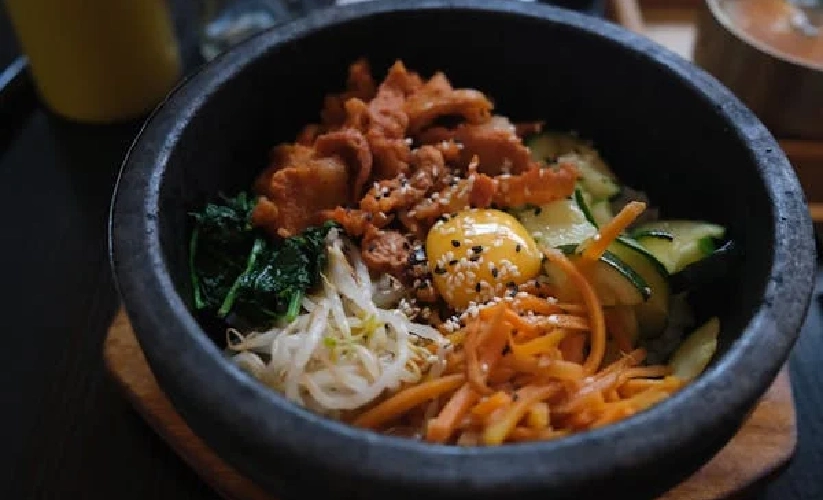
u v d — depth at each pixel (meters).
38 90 0.46
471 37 0.39
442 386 0.32
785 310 0.29
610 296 0.35
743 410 0.28
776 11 0.44
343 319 0.34
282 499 0.29
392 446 0.26
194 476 0.34
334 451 0.26
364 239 0.36
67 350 0.38
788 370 0.36
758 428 0.34
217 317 0.35
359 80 0.39
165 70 0.46
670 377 0.33
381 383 0.33
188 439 0.33
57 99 0.45
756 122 0.34
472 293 0.35
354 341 0.34
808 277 0.30
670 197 0.39
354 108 0.37
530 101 0.41
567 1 0.49
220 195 0.37
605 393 0.32
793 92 0.42
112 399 0.36
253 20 0.48
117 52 0.43
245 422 0.27
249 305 0.35
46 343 0.38
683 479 0.29
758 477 0.33
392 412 0.32
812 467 0.35
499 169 0.38
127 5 0.42
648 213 0.38
